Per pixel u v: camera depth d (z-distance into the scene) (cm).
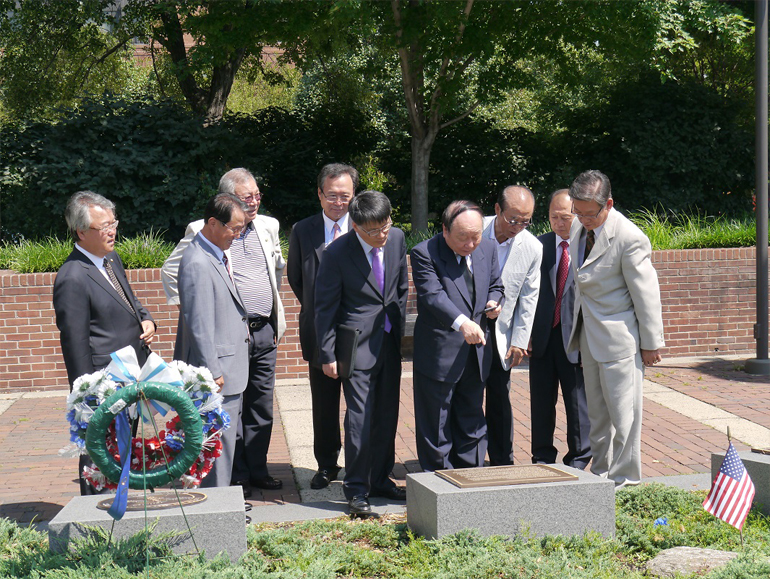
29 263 974
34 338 942
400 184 1725
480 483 451
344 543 457
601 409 544
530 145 1698
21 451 683
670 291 1070
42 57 1797
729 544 441
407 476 482
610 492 454
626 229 523
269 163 1602
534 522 447
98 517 403
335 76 1897
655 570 408
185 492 444
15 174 1390
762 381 904
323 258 524
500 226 553
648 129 1537
